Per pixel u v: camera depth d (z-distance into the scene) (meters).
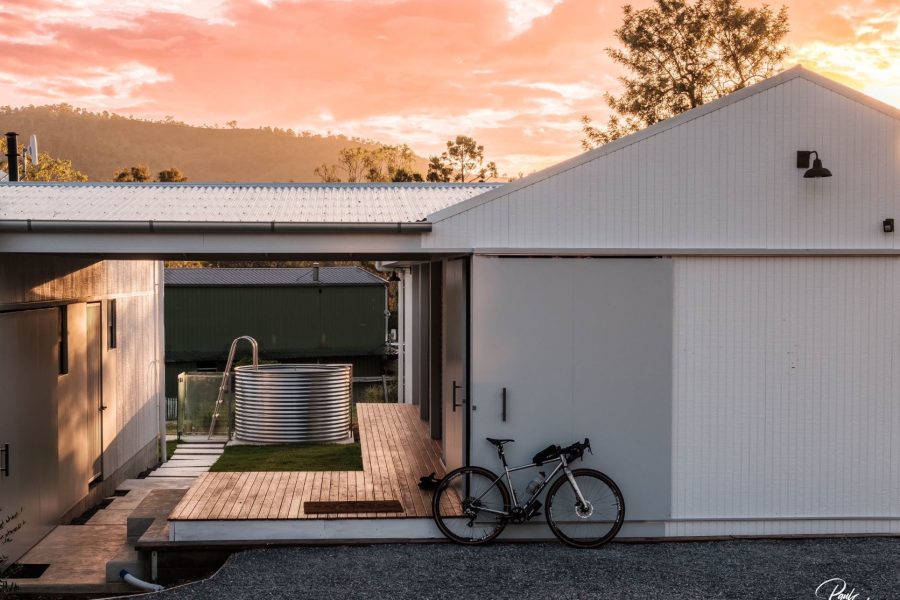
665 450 8.05
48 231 7.50
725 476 8.12
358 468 10.62
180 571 7.50
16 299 8.15
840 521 8.22
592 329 7.99
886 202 8.20
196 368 25.70
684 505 8.09
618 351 8.02
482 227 7.90
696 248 8.02
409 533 7.79
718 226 8.05
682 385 8.08
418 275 14.68
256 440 12.66
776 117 8.08
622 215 7.98
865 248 8.16
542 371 7.96
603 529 7.98
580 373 7.98
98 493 11.13
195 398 14.86
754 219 8.08
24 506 8.38
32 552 8.42
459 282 8.58
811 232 8.12
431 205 9.13
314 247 7.85
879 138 8.16
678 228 8.02
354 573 6.99
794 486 8.17
